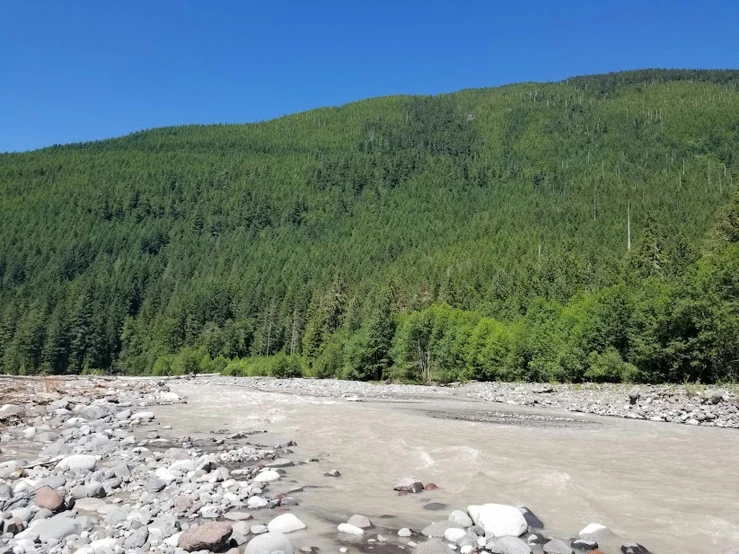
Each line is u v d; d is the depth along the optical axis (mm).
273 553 5742
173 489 8633
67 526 6523
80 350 116125
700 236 97250
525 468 10531
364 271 143125
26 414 17609
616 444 13875
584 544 6402
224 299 128500
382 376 66500
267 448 12656
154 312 138375
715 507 7973
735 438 15227
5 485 8266
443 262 124000
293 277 144750
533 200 186250
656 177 173125
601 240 116625
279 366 76562
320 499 8352
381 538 6535
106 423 16500
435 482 9484
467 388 43656
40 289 150500
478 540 6402
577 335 48219
